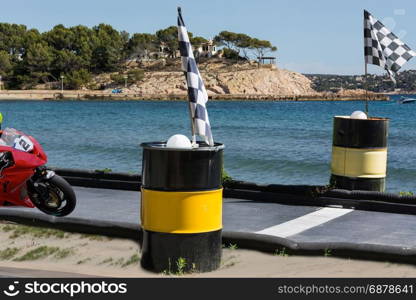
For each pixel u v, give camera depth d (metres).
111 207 9.72
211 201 6.41
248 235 7.34
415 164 26.73
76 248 7.65
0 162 6.47
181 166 6.25
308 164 26.33
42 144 37.34
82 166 25.70
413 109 123.44
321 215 9.14
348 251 6.77
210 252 6.48
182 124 64.62
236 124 63.31
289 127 58.03
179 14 6.34
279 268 6.61
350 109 121.06
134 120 72.56
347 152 9.75
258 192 10.29
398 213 9.29
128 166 25.80
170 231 6.36
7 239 8.17
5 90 186.62
